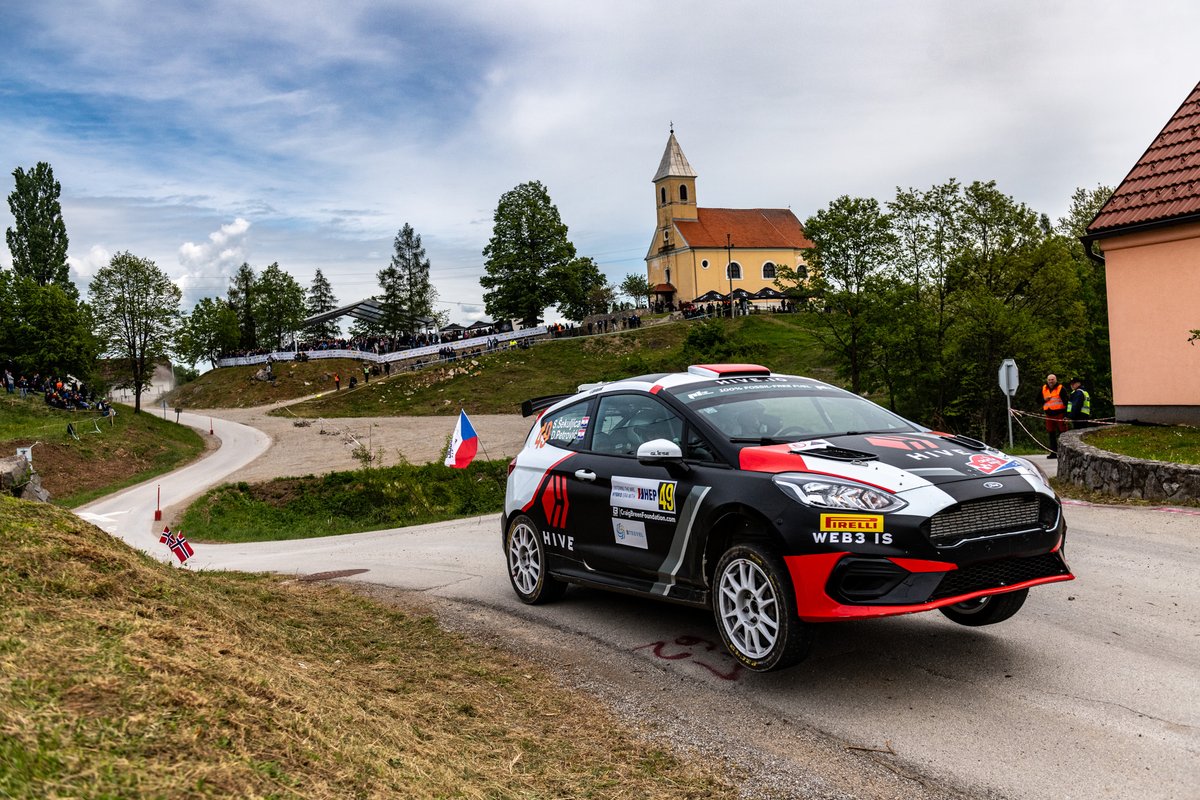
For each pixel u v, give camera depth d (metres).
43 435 44.53
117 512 29.91
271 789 2.57
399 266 113.31
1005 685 4.59
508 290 91.81
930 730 4.09
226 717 2.95
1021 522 4.67
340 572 9.47
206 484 37.44
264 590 7.34
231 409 77.44
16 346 65.00
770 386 6.11
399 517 29.53
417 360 82.94
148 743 2.57
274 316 121.62
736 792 3.59
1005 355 32.16
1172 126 16.25
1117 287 15.87
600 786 3.66
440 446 46.41
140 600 4.11
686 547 5.34
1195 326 14.80
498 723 4.43
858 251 34.28
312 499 30.66
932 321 33.88
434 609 7.14
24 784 2.07
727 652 5.50
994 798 3.41
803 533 4.49
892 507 4.40
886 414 5.98
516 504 7.22
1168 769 3.54
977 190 34.28
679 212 104.00
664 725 4.37
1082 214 45.84
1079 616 5.76
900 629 5.71
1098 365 39.03
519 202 92.88
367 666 5.34
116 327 64.25
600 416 6.63
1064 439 13.34
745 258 103.12
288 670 4.07
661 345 78.81
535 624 6.47
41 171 81.38
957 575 4.44
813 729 4.20
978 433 34.66
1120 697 4.32
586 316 96.44
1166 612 5.73
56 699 2.63
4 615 3.27
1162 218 14.77
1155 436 13.63
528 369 75.38
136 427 55.47
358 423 60.84
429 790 3.11
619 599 7.13
